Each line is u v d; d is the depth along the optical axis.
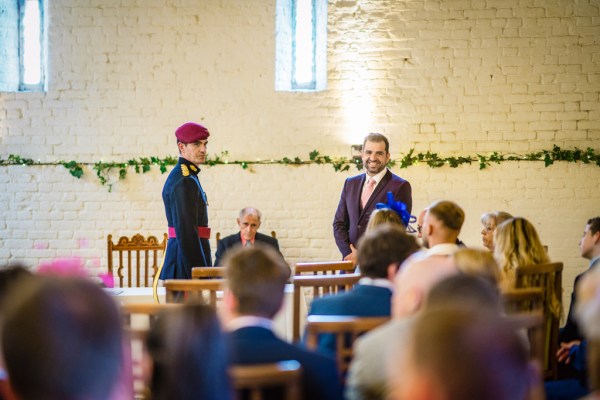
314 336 2.37
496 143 6.43
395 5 6.46
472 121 6.44
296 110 6.55
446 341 1.07
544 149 6.41
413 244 2.85
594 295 1.44
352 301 2.78
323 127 6.54
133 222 6.62
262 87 6.55
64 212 6.63
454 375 1.05
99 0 6.55
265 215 6.58
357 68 6.50
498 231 3.69
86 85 6.59
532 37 6.37
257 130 6.57
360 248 2.85
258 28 6.53
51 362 1.23
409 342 1.10
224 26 6.54
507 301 2.72
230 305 2.14
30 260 6.66
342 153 6.53
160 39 6.55
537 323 2.19
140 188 6.61
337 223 5.60
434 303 1.82
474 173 6.45
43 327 1.24
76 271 1.42
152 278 6.67
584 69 6.35
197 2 6.53
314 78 6.74
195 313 1.62
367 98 6.50
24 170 6.63
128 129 6.59
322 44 6.65
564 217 6.42
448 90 6.44
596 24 6.32
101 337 1.28
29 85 6.84
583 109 6.36
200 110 6.57
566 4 6.33
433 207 3.29
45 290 1.28
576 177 6.40
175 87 6.57
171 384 1.58
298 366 1.80
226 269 2.17
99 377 1.27
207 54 6.55
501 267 3.61
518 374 1.09
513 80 6.40
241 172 6.58
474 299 1.82
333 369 2.05
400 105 6.48
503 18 6.38
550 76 6.38
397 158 6.49
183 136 4.96
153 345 1.68
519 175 6.43
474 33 6.40
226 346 1.64
